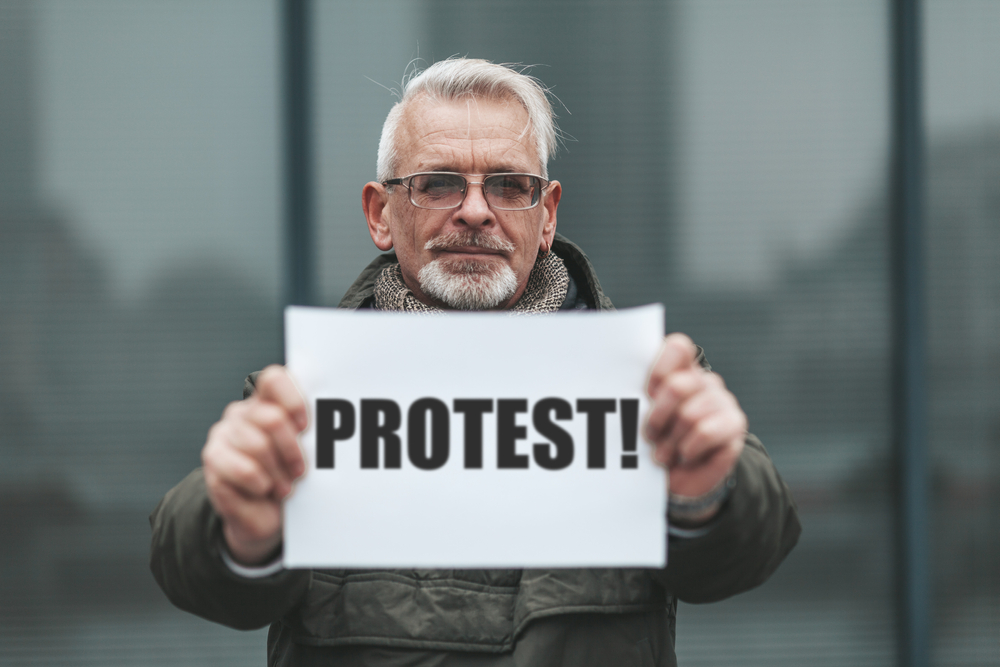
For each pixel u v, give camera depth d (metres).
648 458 0.76
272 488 0.71
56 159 2.77
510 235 1.19
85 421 2.74
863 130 2.89
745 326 2.87
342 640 0.99
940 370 2.85
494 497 0.77
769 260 2.88
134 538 2.72
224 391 2.77
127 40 2.79
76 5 2.78
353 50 2.82
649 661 1.01
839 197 2.88
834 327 2.87
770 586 2.81
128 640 2.70
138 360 2.76
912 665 2.78
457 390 0.77
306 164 2.80
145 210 2.78
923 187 2.88
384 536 0.76
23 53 2.77
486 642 0.99
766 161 2.89
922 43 2.88
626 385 0.77
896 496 2.85
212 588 0.82
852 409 2.86
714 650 2.79
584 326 0.78
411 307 1.25
